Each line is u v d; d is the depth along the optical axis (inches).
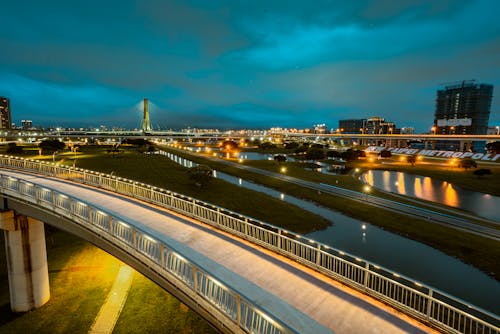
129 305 808.9
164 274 472.1
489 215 1781.5
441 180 3125.0
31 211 768.3
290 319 380.5
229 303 408.8
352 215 1663.4
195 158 4694.9
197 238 626.5
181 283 442.6
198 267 397.4
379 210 1728.6
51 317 771.4
